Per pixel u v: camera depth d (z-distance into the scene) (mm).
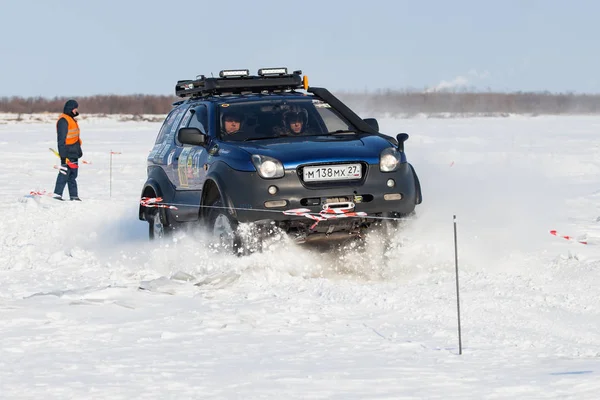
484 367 11734
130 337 13641
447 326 14570
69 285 18953
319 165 19203
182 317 15109
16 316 15055
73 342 13258
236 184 19219
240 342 13352
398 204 19750
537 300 16578
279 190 18953
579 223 27859
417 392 10352
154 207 24672
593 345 13492
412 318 15180
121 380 11000
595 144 78750
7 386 10680
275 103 22109
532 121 137000
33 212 32750
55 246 26031
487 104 129625
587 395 9930
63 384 10773
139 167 60125
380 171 19609
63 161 36906
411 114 126375
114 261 22656
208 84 23109
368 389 10523
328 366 11820
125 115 184750
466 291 17312
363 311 15773
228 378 11109
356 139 20531
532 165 53562
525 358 12336
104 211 33125
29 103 195750
